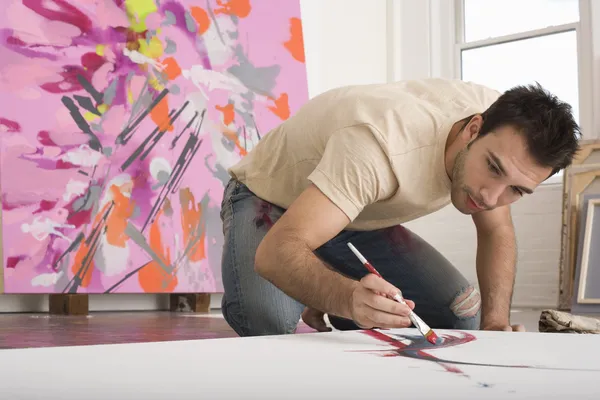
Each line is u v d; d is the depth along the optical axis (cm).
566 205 397
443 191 144
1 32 301
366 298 109
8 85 300
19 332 214
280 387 66
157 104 346
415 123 138
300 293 121
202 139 361
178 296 360
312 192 130
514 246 174
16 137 299
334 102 154
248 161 181
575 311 373
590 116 420
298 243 123
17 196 296
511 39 462
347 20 464
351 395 62
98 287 314
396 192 139
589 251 379
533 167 126
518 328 154
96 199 318
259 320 163
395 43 489
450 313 184
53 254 302
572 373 78
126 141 332
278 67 402
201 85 365
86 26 326
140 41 344
